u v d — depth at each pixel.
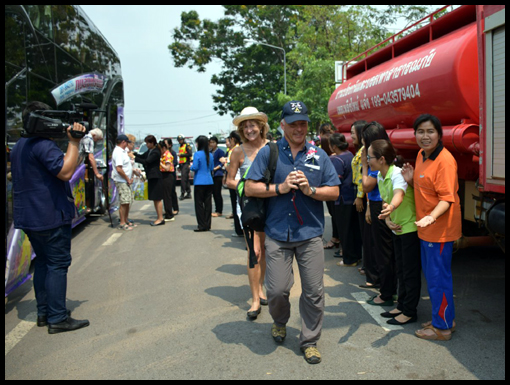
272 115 30.89
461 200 5.05
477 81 4.46
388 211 3.61
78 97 8.05
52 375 3.38
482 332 3.89
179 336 4.00
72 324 4.21
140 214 11.54
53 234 4.11
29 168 4.00
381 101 6.26
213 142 10.79
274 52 32.44
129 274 6.00
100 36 9.82
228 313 4.52
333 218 7.00
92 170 9.20
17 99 5.24
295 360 3.50
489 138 3.87
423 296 4.84
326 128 6.77
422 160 3.74
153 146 9.72
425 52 5.26
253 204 3.55
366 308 4.54
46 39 6.52
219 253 7.05
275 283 3.52
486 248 6.68
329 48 24.08
